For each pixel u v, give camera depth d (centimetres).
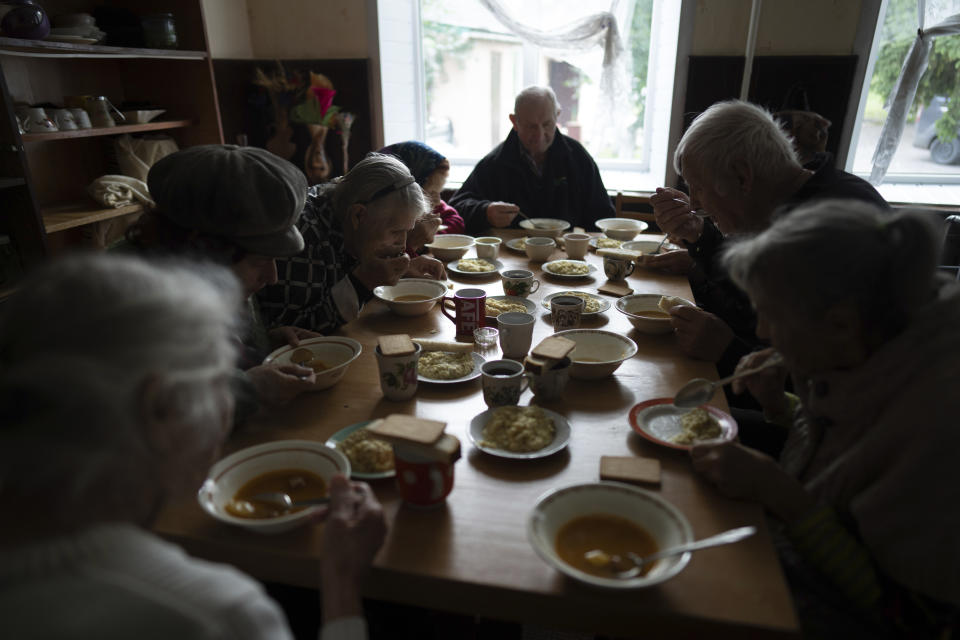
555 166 320
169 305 52
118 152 296
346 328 168
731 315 208
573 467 103
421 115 438
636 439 112
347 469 96
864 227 78
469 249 249
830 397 91
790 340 87
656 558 76
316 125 359
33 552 47
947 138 362
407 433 90
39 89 273
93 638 44
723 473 94
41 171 279
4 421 47
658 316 169
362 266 181
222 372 59
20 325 50
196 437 56
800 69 328
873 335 84
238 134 372
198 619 47
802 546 90
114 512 52
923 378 80
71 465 47
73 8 282
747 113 158
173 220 118
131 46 287
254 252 123
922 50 305
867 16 314
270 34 387
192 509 94
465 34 412
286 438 112
